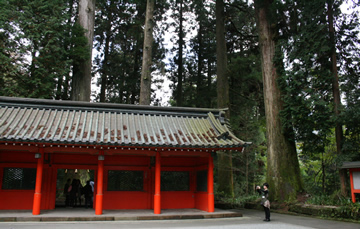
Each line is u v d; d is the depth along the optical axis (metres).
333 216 10.57
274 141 14.49
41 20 15.49
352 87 12.24
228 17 23.16
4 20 14.59
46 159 11.63
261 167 21.22
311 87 12.70
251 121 19.41
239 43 24.16
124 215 10.08
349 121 11.20
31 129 9.80
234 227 8.62
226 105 18.88
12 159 11.32
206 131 11.73
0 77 14.48
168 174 12.93
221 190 17.75
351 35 12.45
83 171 18.27
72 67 17.56
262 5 15.73
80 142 9.30
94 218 9.62
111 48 27.83
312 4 12.68
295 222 9.85
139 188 12.45
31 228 7.91
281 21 15.25
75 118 11.00
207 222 9.72
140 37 25.89
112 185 12.21
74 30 16.53
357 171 10.23
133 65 27.31
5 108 10.75
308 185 15.60
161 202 12.53
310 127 12.71
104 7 25.53
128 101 28.28
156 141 10.17
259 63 22.23
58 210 11.37
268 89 15.15
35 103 11.15
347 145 11.45
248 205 15.44
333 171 15.45
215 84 28.12
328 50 12.54
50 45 15.20
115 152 10.51
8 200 11.11
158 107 12.27
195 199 12.85
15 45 14.82
